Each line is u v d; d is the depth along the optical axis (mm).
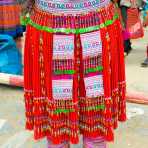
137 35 5949
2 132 3734
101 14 2510
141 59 5961
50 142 2781
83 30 2500
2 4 4711
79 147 3387
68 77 2564
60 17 2480
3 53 4797
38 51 2586
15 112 4129
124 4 5676
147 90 4703
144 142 3523
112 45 2580
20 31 4922
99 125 2699
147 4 5617
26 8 2625
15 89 4711
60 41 2510
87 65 2564
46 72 2586
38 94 2662
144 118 3936
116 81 2670
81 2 2461
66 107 2623
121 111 2795
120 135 3627
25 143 3527
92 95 2613
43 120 2723
